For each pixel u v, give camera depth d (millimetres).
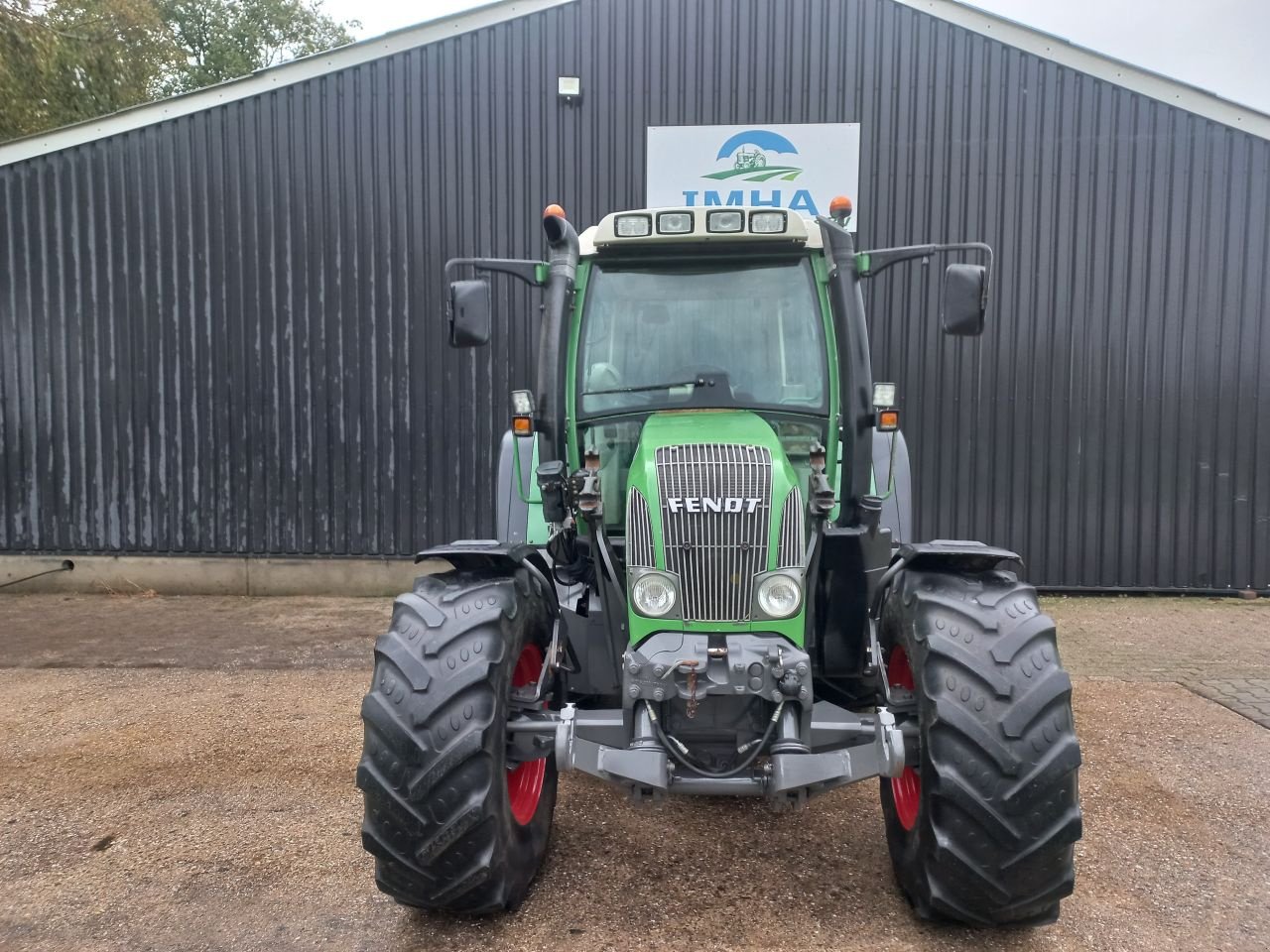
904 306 7859
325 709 5098
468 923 2879
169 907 3018
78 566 8477
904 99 7742
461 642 2727
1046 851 2439
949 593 2771
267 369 8250
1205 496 7809
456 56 7934
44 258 8352
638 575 2814
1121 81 7598
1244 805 3764
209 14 27438
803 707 2693
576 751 2645
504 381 8133
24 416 8477
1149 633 6699
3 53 11398
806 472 3410
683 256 3523
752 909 2945
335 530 8305
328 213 8109
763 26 7758
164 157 8180
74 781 4090
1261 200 7609
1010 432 7859
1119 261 7719
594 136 7930
